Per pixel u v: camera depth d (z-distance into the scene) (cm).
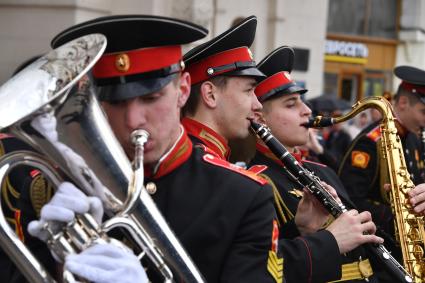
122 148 219
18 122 205
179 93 253
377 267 379
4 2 939
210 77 310
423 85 517
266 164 371
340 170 519
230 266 249
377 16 1662
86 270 202
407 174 412
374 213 489
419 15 1670
